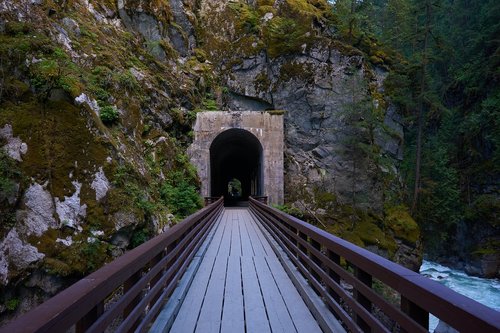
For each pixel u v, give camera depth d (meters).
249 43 31.39
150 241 4.39
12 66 12.18
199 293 6.19
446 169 31.80
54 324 1.81
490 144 29.95
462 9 41.81
